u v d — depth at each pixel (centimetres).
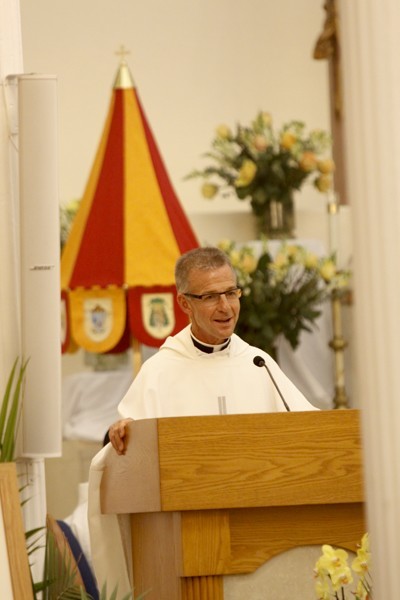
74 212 1952
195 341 952
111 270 1599
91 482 816
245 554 711
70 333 1606
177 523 702
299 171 1953
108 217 1628
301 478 698
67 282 1611
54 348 962
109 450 791
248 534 712
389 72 497
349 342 1923
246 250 1738
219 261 913
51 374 962
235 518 711
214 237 2145
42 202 959
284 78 2305
